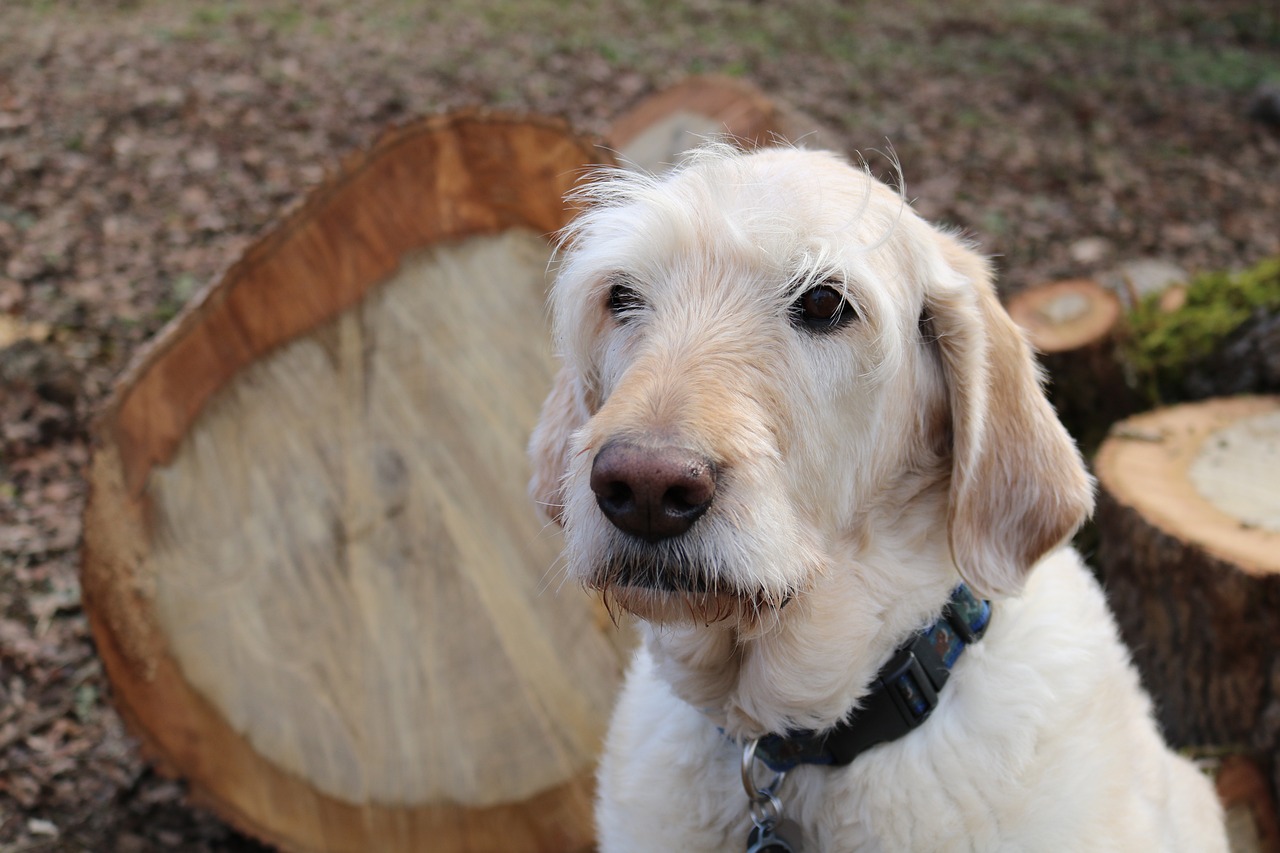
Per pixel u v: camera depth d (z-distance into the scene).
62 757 0.85
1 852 0.78
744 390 0.55
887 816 0.58
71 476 1.11
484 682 0.81
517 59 2.60
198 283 1.46
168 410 0.79
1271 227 2.04
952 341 0.59
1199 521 0.79
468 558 0.81
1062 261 1.82
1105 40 3.38
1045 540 0.59
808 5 3.55
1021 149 2.37
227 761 0.80
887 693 0.58
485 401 0.82
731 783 0.60
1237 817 0.77
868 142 2.34
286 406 0.81
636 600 0.55
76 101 1.96
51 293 1.39
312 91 2.19
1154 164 2.34
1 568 0.98
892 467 0.59
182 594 0.80
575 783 0.80
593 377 0.63
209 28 2.54
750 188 0.58
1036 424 0.59
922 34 3.36
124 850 0.80
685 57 2.80
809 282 0.56
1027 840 0.57
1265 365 1.03
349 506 0.81
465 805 0.80
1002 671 0.59
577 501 0.56
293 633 0.80
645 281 0.59
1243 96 2.86
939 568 0.60
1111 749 0.59
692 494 0.53
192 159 1.81
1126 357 1.09
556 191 0.81
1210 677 0.79
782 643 0.58
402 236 0.81
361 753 0.80
